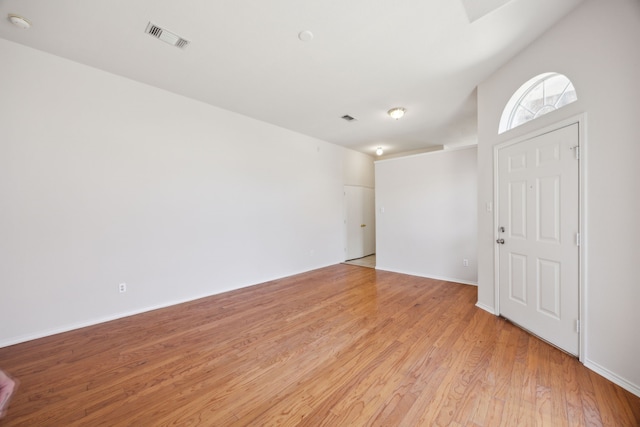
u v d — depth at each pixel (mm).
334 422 1446
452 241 4410
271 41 2340
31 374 1892
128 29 2182
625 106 1656
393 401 1602
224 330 2605
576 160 1971
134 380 1825
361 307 3213
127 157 2971
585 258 1915
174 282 3346
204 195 3645
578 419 1442
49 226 2508
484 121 3020
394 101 3605
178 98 3389
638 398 1584
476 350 2174
